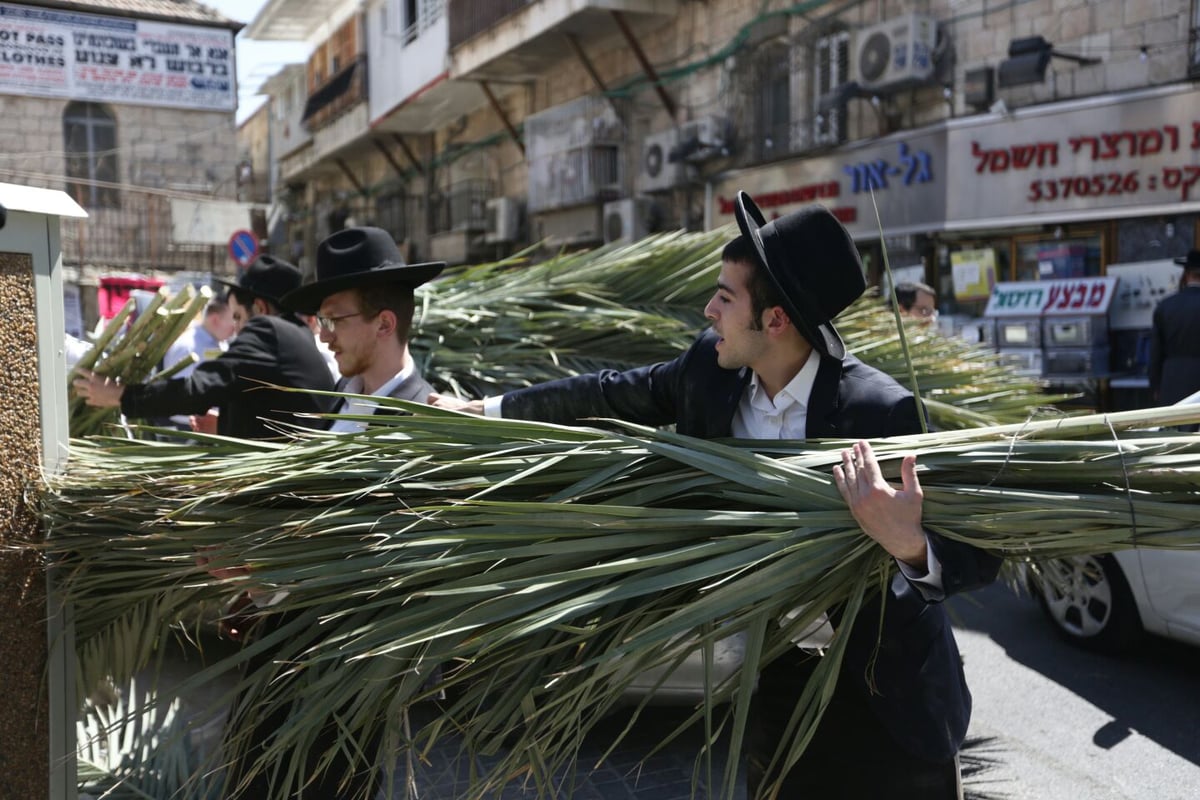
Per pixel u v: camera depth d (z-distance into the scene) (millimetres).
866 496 1688
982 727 4121
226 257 23375
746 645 1759
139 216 22891
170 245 23047
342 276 2445
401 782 2715
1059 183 11023
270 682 1950
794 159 14219
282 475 2021
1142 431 1774
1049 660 4934
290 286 4285
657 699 3697
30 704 2057
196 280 21500
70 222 22266
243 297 4344
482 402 2475
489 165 23000
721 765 3566
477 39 20078
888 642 1878
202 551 2041
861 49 12836
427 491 1973
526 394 2400
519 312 4719
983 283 11977
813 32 13992
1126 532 1669
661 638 1673
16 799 2039
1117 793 3520
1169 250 10250
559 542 1816
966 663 4910
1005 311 11078
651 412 2258
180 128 23094
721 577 1798
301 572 1896
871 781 1949
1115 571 4840
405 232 27328
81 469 2121
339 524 1941
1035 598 5410
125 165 22766
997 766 3729
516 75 20938
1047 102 11117
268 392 3311
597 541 1807
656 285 4969
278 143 37281
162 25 22719
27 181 21828
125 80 22531
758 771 2115
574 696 1785
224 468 2100
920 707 1880
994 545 1729
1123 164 10453
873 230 13219
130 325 3295
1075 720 4184
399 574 1859
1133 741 3961
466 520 1866
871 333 4676
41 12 21734
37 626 2068
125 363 3346
